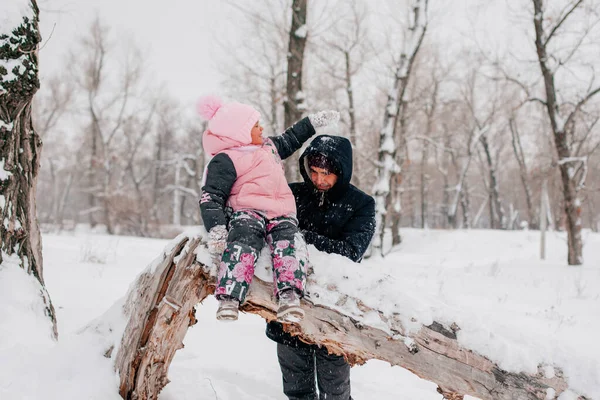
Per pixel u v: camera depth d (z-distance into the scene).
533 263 16.00
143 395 2.81
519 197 56.94
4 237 3.57
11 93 3.52
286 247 2.58
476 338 2.46
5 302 3.38
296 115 12.80
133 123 42.06
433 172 50.56
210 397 3.49
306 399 3.18
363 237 2.99
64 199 49.88
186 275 2.62
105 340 3.01
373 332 2.54
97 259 9.95
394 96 17.70
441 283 10.11
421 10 17.27
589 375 2.37
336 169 2.94
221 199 2.67
